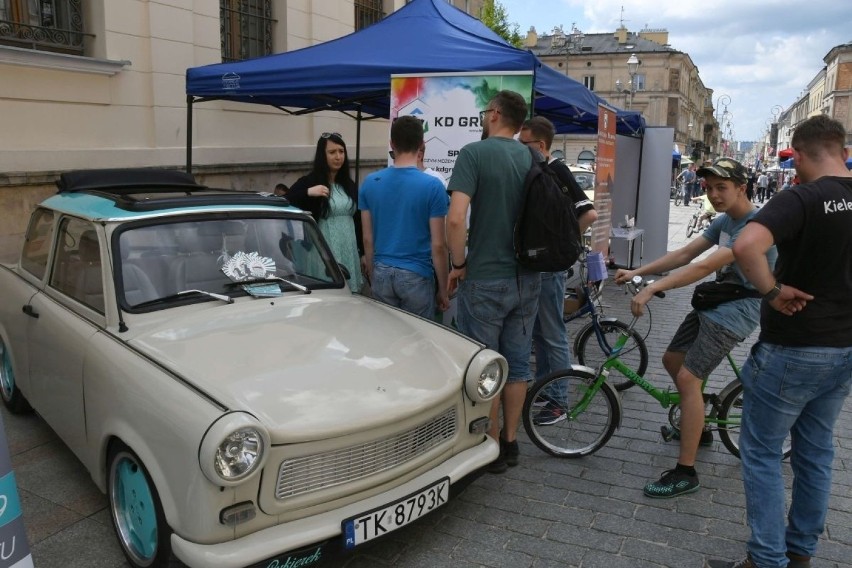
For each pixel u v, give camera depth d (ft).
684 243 51.42
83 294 11.50
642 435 14.73
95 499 11.63
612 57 231.91
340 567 9.82
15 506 7.22
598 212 24.08
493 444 10.94
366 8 44.83
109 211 11.61
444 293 14.07
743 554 10.27
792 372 8.60
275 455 8.19
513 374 12.71
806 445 9.35
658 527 11.01
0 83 23.15
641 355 17.25
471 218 12.10
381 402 9.13
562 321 15.15
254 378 9.03
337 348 10.26
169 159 29.58
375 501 8.96
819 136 8.73
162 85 28.99
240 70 20.40
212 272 11.80
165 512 8.27
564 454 13.55
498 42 17.04
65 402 11.21
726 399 13.01
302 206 16.74
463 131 16.42
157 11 28.43
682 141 253.24
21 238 24.00
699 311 11.95
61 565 9.80
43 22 24.84
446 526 10.98
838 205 8.21
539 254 11.60
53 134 25.03
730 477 12.75
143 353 9.60
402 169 13.75
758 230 8.20
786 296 8.32
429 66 16.81
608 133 24.61
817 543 10.13
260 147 35.01
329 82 18.57
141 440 8.73
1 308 14.37
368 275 14.82
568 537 10.70
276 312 11.46
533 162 12.09
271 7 36.29
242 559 7.87
